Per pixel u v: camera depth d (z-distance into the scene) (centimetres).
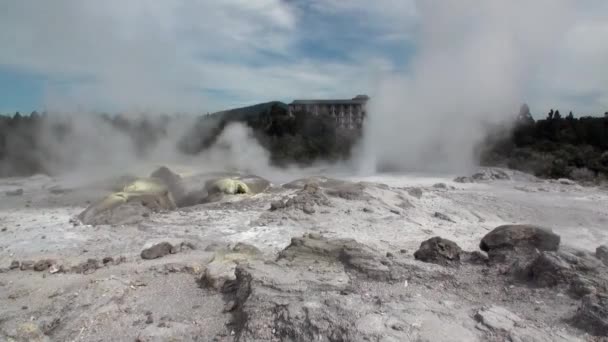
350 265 679
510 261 698
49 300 652
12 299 661
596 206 1794
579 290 568
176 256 898
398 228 1246
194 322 558
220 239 1105
